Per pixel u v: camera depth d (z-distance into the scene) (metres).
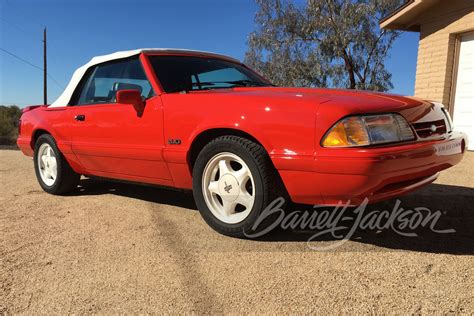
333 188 2.72
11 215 4.04
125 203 4.41
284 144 2.83
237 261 2.80
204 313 2.19
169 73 3.89
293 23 18.20
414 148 2.72
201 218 3.78
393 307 2.19
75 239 3.31
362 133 2.62
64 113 4.57
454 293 2.32
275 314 2.16
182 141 3.37
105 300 2.35
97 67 4.50
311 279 2.52
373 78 18.38
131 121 3.76
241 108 3.04
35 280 2.60
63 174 4.74
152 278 2.59
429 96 9.35
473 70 8.57
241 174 3.11
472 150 8.60
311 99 2.86
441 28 8.95
